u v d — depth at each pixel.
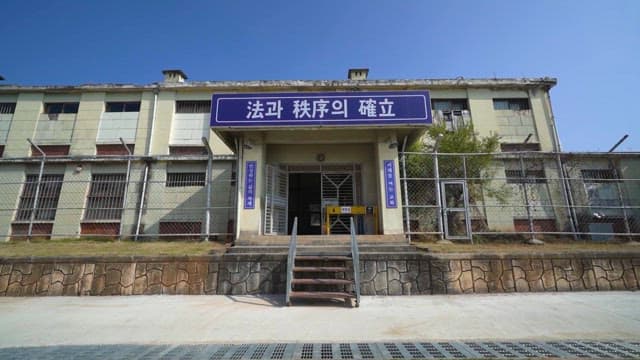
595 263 7.05
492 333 4.21
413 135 9.45
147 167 13.49
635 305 5.60
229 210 13.15
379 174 9.04
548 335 4.13
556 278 6.91
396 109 8.73
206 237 9.39
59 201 13.35
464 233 10.30
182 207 13.31
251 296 6.55
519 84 15.25
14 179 13.86
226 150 14.52
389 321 4.75
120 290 6.80
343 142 9.70
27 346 3.84
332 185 10.31
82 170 13.84
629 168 13.03
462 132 13.16
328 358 3.40
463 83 15.28
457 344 3.79
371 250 7.59
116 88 15.27
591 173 13.15
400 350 3.61
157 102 15.23
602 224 12.25
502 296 6.41
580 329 4.37
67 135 14.92
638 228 12.26
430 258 6.89
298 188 11.96
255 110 8.70
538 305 5.65
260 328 4.45
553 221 12.69
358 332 4.26
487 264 6.93
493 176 12.73
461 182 9.77
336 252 7.21
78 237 11.98
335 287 6.68
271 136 9.44
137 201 13.30
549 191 12.16
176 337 4.14
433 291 6.71
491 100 15.31
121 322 4.80
